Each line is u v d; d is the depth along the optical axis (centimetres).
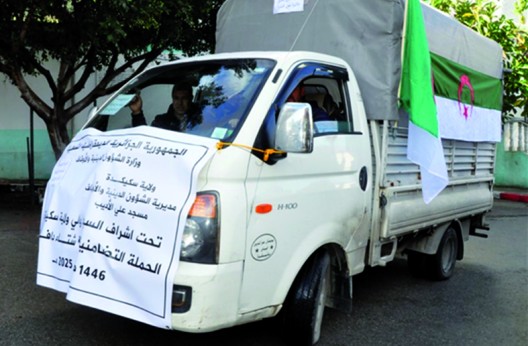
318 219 389
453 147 605
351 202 427
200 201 318
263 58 404
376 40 470
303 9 512
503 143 1614
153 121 398
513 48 984
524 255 822
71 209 360
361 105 461
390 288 620
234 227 322
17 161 1302
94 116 439
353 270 440
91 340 416
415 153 476
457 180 613
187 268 312
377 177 465
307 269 402
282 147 342
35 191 1141
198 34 995
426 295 597
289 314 396
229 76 398
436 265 638
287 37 521
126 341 417
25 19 809
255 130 347
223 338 432
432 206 551
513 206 1353
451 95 579
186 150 330
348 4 485
